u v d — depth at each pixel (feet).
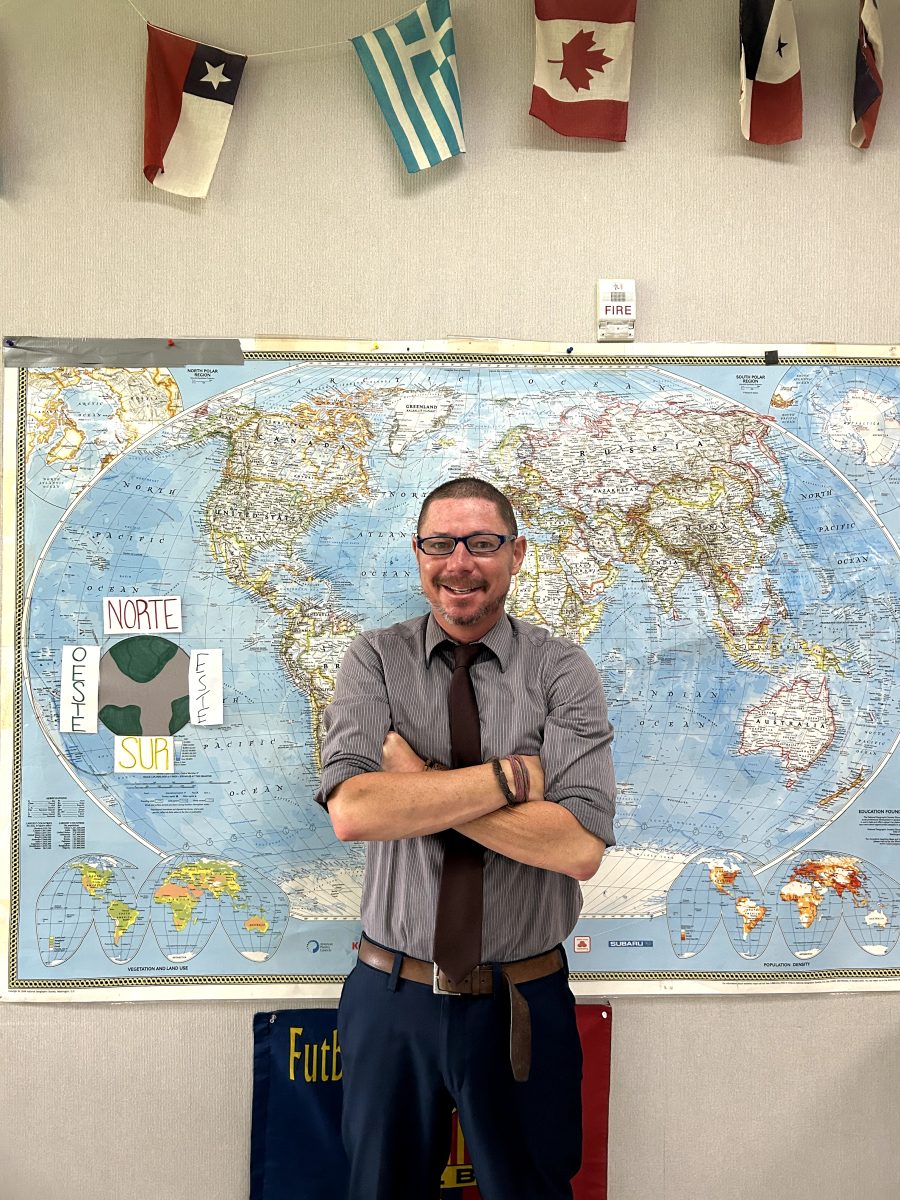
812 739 6.13
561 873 4.74
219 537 6.06
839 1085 6.07
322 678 6.05
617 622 6.10
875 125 6.22
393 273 6.17
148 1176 5.92
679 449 6.17
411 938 4.85
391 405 6.13
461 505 4.98
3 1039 5.95
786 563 6.17
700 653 6.12
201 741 6.02
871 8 5.94
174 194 6.14
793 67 6.05
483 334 6.17
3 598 6.02
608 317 6.11
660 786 6.08
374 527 6.09
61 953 5.95
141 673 6.02
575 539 6.11
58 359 6.09
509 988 4.69
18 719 6.00
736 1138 6.02
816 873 6.11
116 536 6.06
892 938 6.12
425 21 5.97
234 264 6.15
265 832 6.01
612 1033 6.01
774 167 6.25
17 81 6.14
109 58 6.16
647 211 6.22
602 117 6.07
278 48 6.17
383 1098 4.83
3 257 6.11
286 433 6.10
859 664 6.17
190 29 6.15
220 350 6.12
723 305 6.24
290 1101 5.91
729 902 6.07
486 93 6.20
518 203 6.20
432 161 5.99
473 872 4.78
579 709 4.92
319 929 5.99
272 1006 5.98
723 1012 6.05
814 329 6.21
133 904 5.97
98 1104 5.93
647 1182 5.98
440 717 5.02
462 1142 5.84
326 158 6.17
